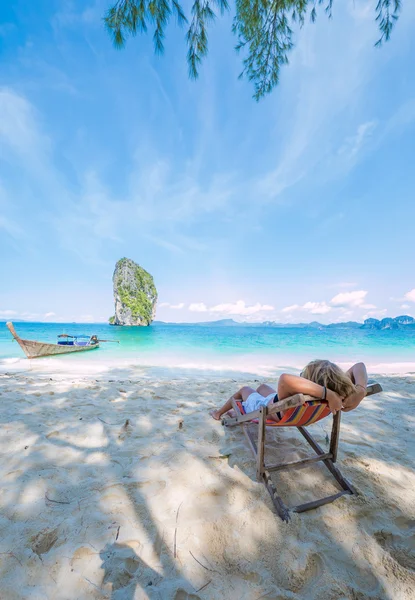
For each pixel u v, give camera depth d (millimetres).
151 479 2367
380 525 1916
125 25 3285
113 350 16859
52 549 1712
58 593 1465
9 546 1716
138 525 1894
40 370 9023
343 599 1458
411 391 5340
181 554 1689
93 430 3350
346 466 2553
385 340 26359
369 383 4727
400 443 3125
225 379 7258
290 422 2254
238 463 2588
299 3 3570
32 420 3627
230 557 1678
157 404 4332
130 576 1561
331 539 1802
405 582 1552
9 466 2568
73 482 2344
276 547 1740
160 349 17625
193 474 2436
